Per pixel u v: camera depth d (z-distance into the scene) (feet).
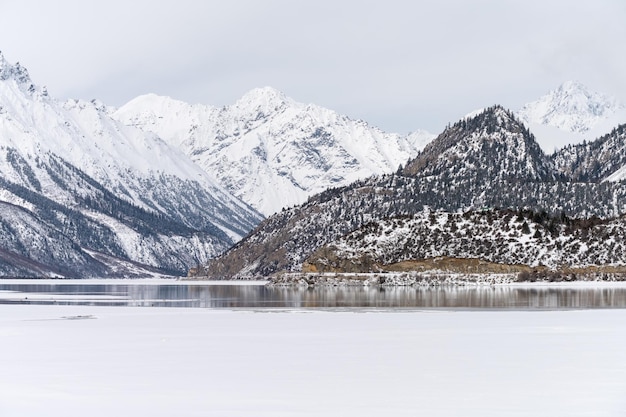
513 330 312.71
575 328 318.04
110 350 257.96
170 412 169.99
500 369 217.56
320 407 173.47
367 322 353.31
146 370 217.97
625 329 313.53
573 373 211.20
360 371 215.31
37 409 172.96
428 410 170.81
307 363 229.04
